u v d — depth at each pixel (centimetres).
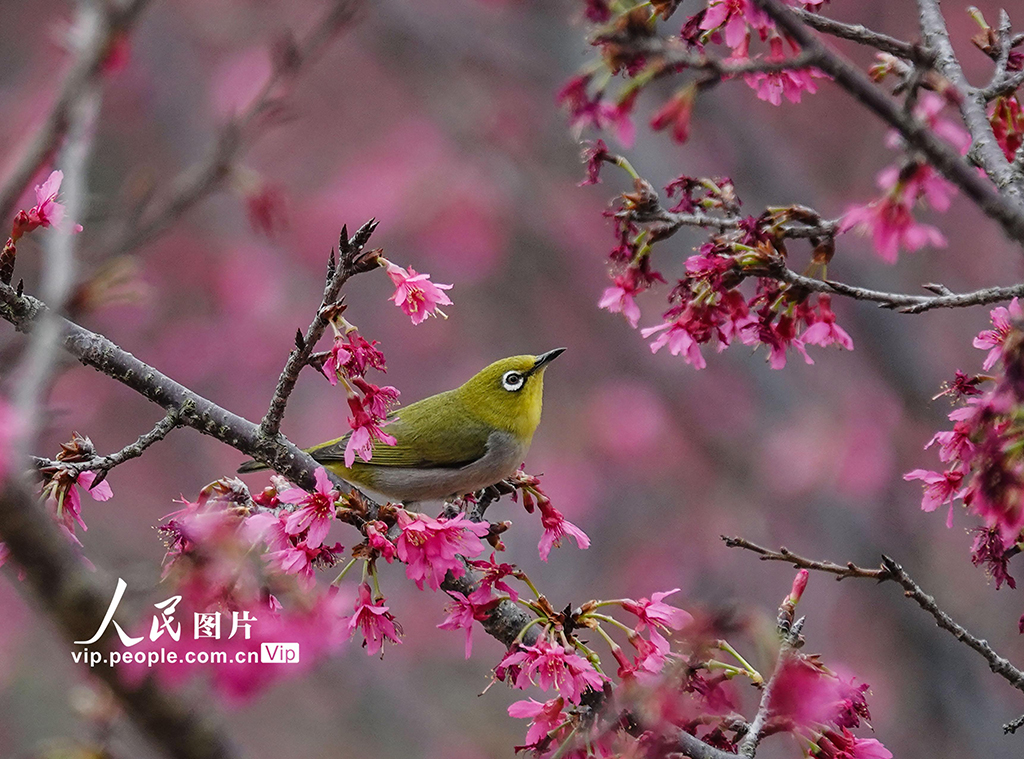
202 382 1975
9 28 1966
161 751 340
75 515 574
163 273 1967
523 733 1722
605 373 2084
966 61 1998
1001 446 439
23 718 1529
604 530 1888
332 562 574
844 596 1634
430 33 2136
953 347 1853
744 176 1831
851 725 510
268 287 2009
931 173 436
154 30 2069
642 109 1753
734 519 1838
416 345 2130
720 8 520
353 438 563
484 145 2164
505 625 618
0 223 313
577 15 449
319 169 2170
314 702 1692
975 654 1553
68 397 1900
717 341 574
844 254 1686
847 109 2125
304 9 2117
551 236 2139
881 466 1650
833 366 1777
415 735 1678
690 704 506
